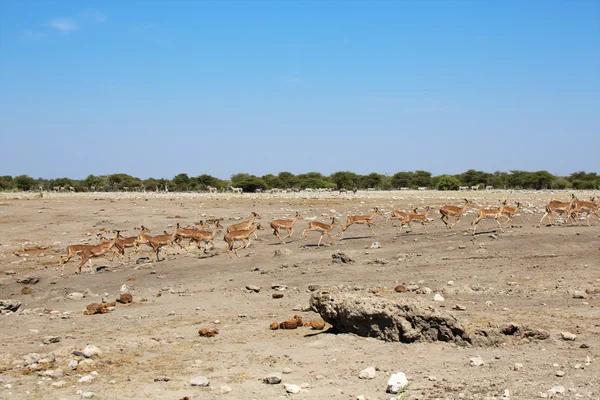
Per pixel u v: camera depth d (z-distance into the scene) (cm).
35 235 3859
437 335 1251
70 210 5091
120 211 5000
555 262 2248
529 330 1229
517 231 3017
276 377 1034
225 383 1046
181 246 3105
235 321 1561
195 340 1363
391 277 2112
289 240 3291
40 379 1070
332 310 1364
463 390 956
